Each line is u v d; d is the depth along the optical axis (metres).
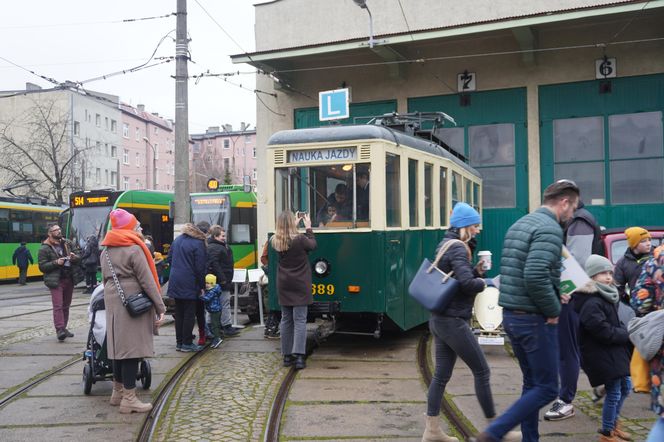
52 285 10.98
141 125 71.50
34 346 10.64
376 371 8.52
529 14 15.72
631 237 7.16
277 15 19.28
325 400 7.10
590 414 6.42
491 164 17.77
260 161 19.64
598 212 16.84
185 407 6.87
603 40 16.66
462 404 6.82
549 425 6.09
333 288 9.38
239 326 12.25
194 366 8.88
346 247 9.34
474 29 16.16
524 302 4.84
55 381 8.12
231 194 21.28
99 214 23.91
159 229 25.42
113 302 6.68
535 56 17.22
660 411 3.97
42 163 43.25
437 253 5.52
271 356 9.49
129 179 67.69
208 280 10.17
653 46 16.30
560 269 4.86
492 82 17.69
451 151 14.23
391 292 9.49
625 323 6.89
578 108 17.02
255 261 21.86
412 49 18.20
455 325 5.36
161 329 12.56
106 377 7.51
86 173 53.53
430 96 18.25
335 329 11.23
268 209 9.82
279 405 6.89
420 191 10.60
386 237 9.34
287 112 19.52
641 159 16.53
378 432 6.01
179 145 15.67
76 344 10.82
